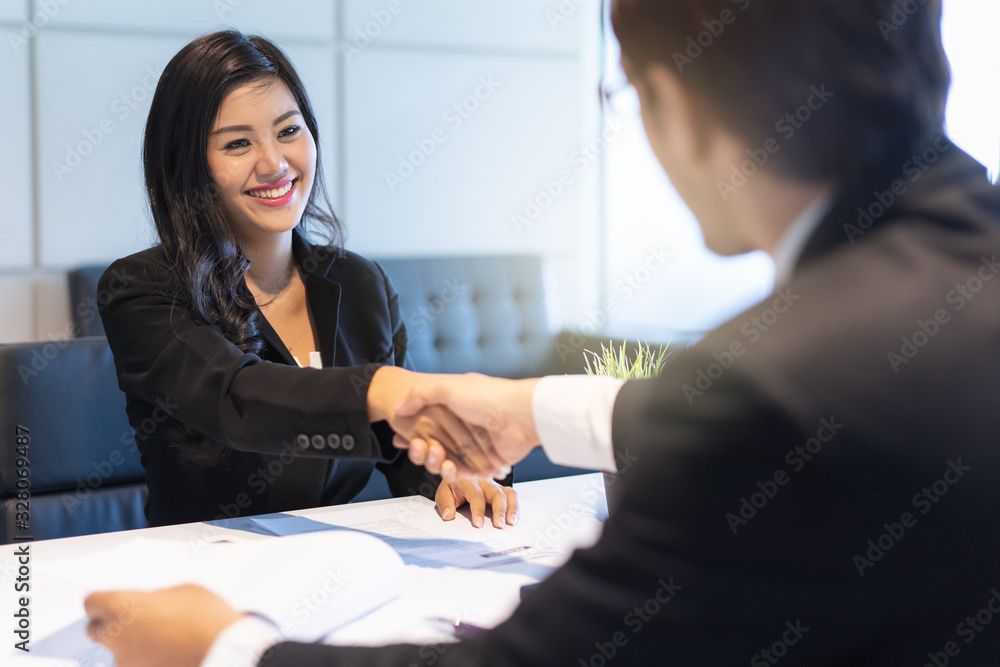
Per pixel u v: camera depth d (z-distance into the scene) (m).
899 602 0.45
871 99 0.46
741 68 0.46
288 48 3.38
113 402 2.09
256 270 1.59
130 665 0.64
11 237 2.97
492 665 0.49
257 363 1.21
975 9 3.00
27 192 2.99
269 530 1.17
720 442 0.44
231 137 1.42
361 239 3.62
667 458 0.45
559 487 1.41
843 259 0.47
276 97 1.45
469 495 1.23
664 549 0.45
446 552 1.06
